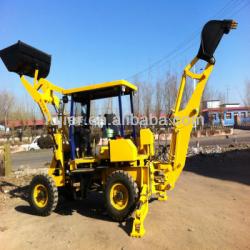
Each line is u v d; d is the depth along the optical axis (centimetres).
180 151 732
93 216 730
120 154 691
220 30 710
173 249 521
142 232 584
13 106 4778
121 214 667
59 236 612
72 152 764
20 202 895
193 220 654
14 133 4297
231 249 512
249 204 753
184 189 933
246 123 5225
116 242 564
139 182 695
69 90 764
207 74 718
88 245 561
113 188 684
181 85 742
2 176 1330
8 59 845
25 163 1928
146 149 746
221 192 879
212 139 3000
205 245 531
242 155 1510
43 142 3198
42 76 894
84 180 770
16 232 648
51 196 746
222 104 5384
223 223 630
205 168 1288
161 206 760
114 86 724
